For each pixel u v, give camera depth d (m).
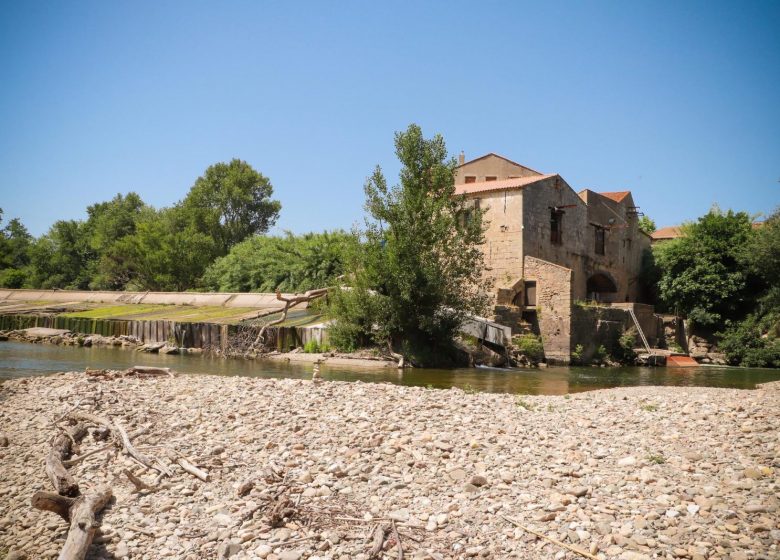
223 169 84.94
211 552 7.02
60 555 6.60
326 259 48.47
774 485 8.23
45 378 18.81
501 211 39.50
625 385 24.58
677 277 46.47
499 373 27.92
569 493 8.20
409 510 7.91
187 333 34.22
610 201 51.66
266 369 25.27
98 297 55.59
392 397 14.68
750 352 39.84
